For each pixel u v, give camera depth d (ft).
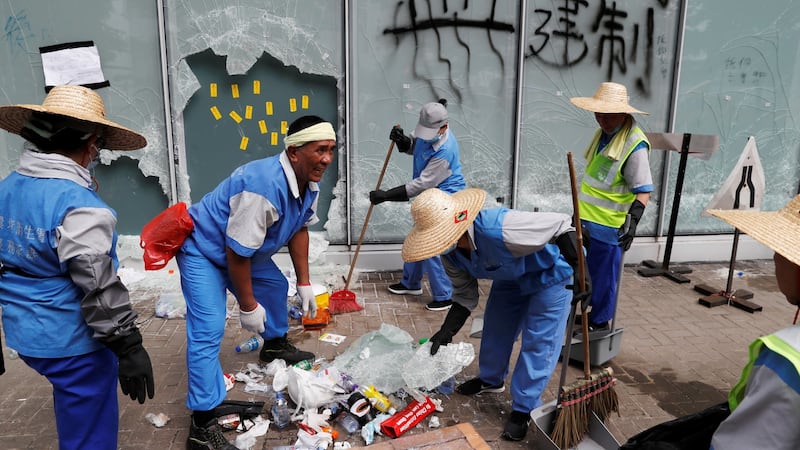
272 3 16.12
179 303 14.83
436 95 17.47
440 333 9.74
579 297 8.44
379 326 14.21
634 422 10.35
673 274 18.06
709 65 18.56
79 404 7.27
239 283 9.30
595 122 18.35
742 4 18.19
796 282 4.73
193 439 9.18
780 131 19.58
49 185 6.60
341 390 10.50
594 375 9.05
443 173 13.78
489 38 17.24
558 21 17.42
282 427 9.92
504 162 18.37
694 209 19.70
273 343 12.16
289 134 8.78
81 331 6.94
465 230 8.14
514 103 17.87
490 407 10.70
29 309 6.78
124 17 15.81
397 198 14.47
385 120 17.39
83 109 6.85
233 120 16.85
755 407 4.28
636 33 17.88
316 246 17.88
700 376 12.10
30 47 15.69
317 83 16.93
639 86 18.34
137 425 9.92
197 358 9.07
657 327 14.49
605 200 12.52
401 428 9.76
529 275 9.12
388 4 16.56
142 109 16.51
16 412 10.21
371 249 18.15
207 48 16.19
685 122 18.95
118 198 17.06
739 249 20.10
